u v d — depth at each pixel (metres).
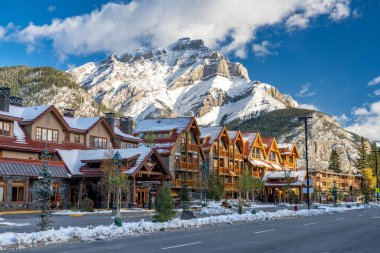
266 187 99.69
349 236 21.47
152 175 59.78
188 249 16.45
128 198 55.53
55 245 18.06
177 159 77.69
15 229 26.38
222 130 90.25
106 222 32.94
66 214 43.72
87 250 16.33
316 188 107.06
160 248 16.77
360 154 158.88
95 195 55.97
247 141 102.69
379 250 16.31
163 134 79.00
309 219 36.62
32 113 58.34
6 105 55.06
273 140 112.50
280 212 40.69
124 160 54.22
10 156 52.72
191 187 76.38
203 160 84.19
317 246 17.44
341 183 142.38
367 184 124.00
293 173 99.31
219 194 76.75
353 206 69.88
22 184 49.69
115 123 78.56
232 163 93.75
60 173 53.75
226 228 26.58
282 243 18.47
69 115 71.06
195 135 83.19
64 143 60.56
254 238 20.45
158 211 27.42
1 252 16.02
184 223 26.48
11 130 53.56
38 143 56.47
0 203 47.03
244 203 71.81
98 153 57.50
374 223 31.17
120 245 17.81
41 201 22.53
